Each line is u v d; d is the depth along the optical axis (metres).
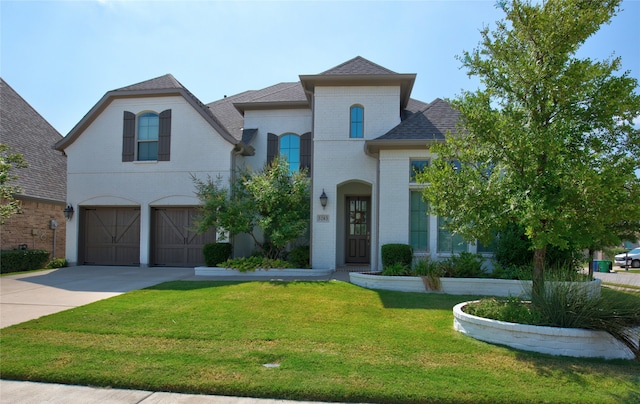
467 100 6.70
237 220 12.94
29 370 4.80
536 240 5.67
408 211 12.54
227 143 14.98
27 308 8.13
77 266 15.41
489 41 6.78
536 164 6.04
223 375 4.67
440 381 4.53
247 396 4.31
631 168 5.81
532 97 6.31
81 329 6.47
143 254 15.23
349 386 4.37
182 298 8.76
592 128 6.24
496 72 6.68
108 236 15.80
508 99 6.73
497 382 4.54
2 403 4.14
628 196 5.54
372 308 7.99
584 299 6.00
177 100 15.32
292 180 13.64
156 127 15.60
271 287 9.95
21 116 19.48
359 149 13.73
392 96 13.78
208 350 5.52
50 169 18.88
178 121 15.28
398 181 12.63
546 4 6.33
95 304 8.30
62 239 18.45
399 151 12.68
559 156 5.71
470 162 6.99
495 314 6.34
